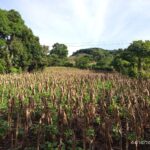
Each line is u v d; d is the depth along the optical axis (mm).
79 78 38688
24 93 23297
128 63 50281
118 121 14055
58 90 25406
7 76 37781
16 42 54844
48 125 14289
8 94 22391
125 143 13820
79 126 14305
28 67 59562
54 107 17891
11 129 14789
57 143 13438
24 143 13609
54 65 96000
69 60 112875
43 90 26266
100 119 14695
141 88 27031
